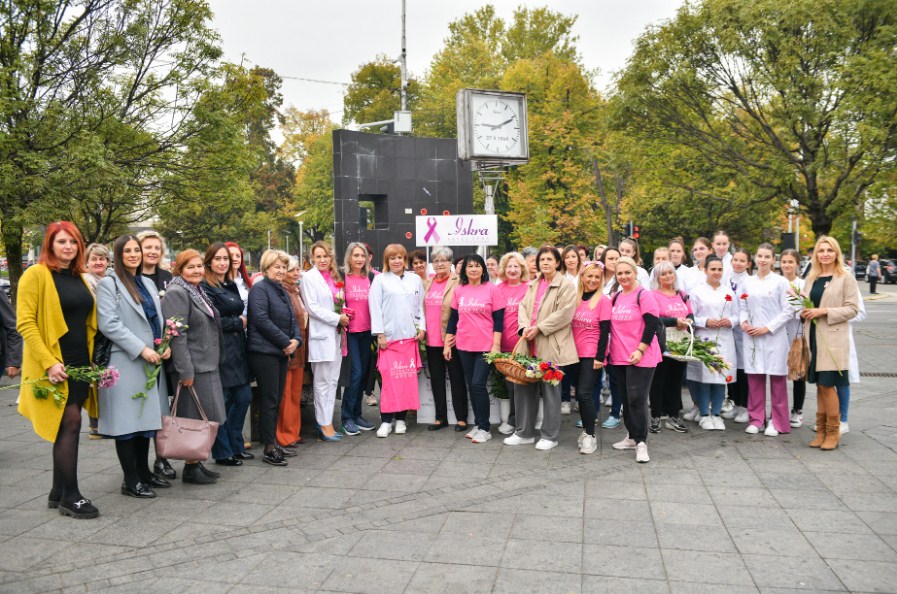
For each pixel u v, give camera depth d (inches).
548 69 1380.4
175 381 225.6
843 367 258.8
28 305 192.5
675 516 195.9
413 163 600.1
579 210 1273.4
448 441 286.8
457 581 157.2
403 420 307.7
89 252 286.2
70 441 201.0
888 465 242.1
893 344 595.5
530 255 358.9
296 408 279.3
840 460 249.3
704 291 300.2
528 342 278.5
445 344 296.5
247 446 278.4
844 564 163.5
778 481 226.4
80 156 441.1
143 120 534.3
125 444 215.9
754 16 620.4
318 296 281.1
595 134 1237.7
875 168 590.6
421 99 1818.4
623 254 344.8
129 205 586.2
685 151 747.4
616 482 227.8
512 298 287.0
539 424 304.0
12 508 208.5
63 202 451.5
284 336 253.0
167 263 299.0
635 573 160.1
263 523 194.5
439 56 1731.1
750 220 1025.5
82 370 197.3
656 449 268.5
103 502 213.6
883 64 553.9
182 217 1622.8
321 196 2154.3
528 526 189.8
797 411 305.1
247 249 1908.2
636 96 697.0
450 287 301.1
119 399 209.8
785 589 151.4
